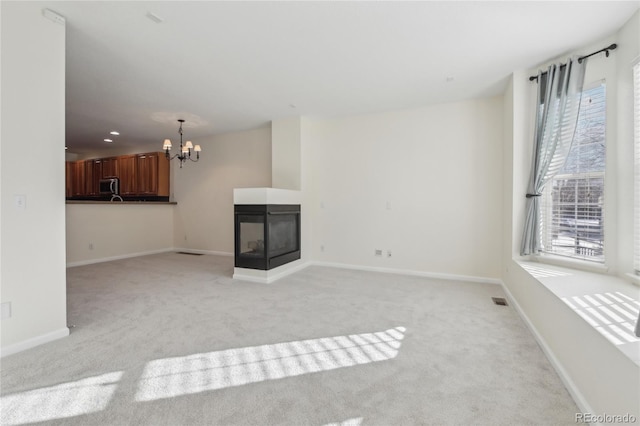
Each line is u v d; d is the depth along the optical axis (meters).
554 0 2.12
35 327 2.25
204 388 1.76
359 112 4.81
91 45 2.76
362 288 3.88
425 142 4.53
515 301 3.17
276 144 5.20
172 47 2.81
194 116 5.00
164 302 3.30
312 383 1.82
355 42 2.72
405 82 3.63
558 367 1.93
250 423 1.49
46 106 2.27
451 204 4.39
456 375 1.91
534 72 3.24
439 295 3.59
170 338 2.42
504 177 3.96
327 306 3.20
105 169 7.61
